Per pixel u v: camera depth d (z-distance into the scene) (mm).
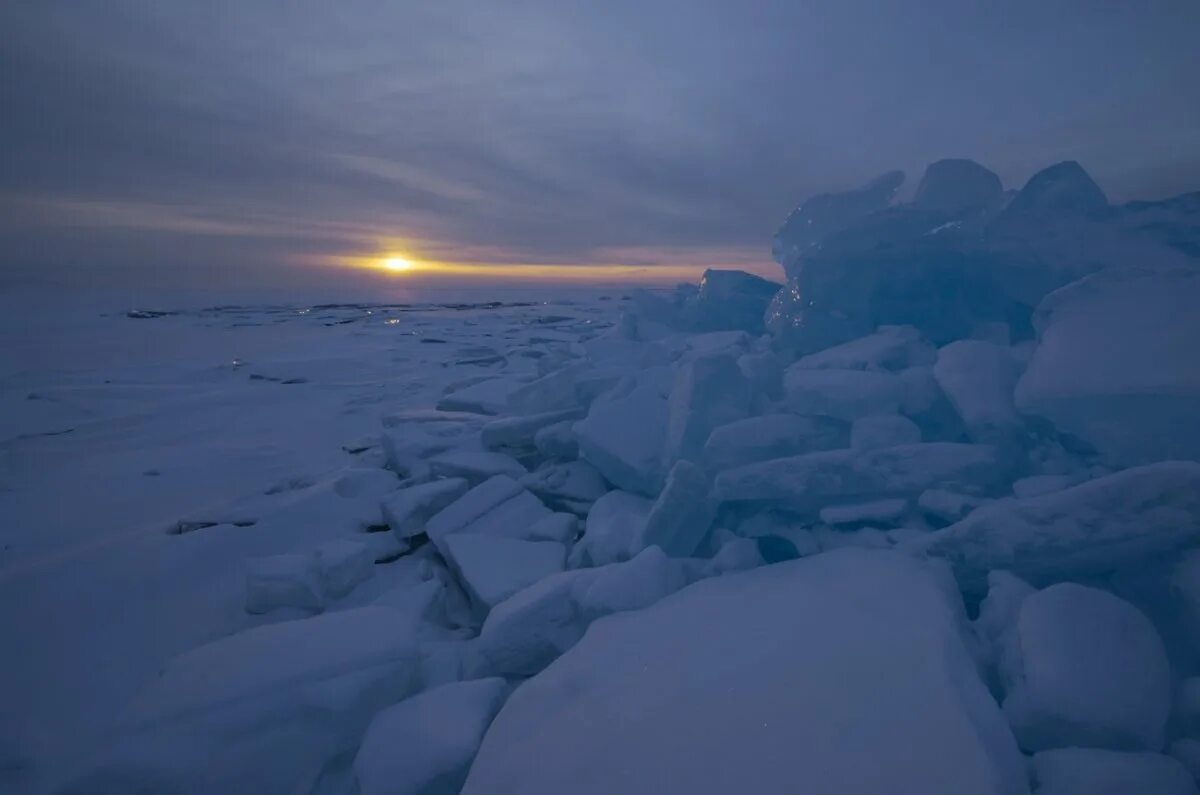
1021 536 2504
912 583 2484
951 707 1764
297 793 2246
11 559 4477
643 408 4746
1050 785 1682
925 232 4895
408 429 6719
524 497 4746
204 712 2285
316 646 2621
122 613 3553
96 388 10750
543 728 2072
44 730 2602
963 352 3717
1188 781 1615
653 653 2357
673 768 1755
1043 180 4836
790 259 6359
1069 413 2900
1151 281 3188
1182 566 2246
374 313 32750
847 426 3805
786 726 1818
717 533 3578
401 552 4453
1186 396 2443
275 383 11891
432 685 2738
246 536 4426
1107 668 1894
